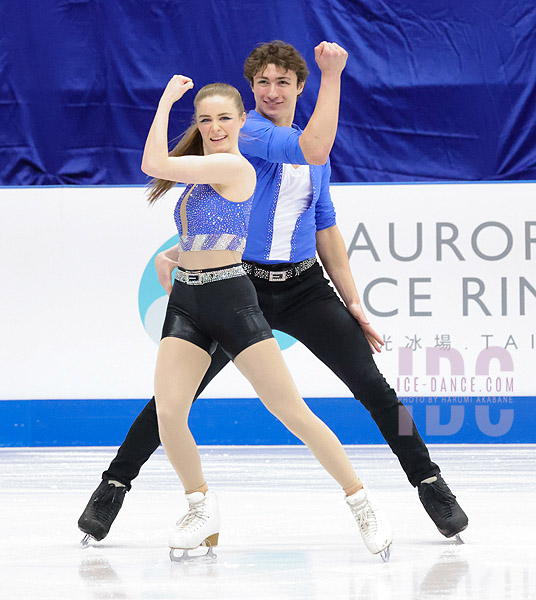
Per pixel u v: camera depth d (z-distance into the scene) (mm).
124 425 18359
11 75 20828
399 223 18188
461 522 9273
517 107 20719
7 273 18328
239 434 18266
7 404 18328
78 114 20906
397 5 20672
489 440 18078
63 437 18359
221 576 7938
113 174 20984
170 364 8570
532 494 12375
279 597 7180
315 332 9758
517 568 8180
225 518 10883
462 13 20656
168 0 20828
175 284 8789
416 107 20812
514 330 18109
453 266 18156
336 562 8492
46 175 20938
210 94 8656
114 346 18344
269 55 9781
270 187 9719
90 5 20812
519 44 20672
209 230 8539
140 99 20922
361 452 17156
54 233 18359
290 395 8547
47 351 18344
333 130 8648
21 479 14117
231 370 18250
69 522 10664
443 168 20859
